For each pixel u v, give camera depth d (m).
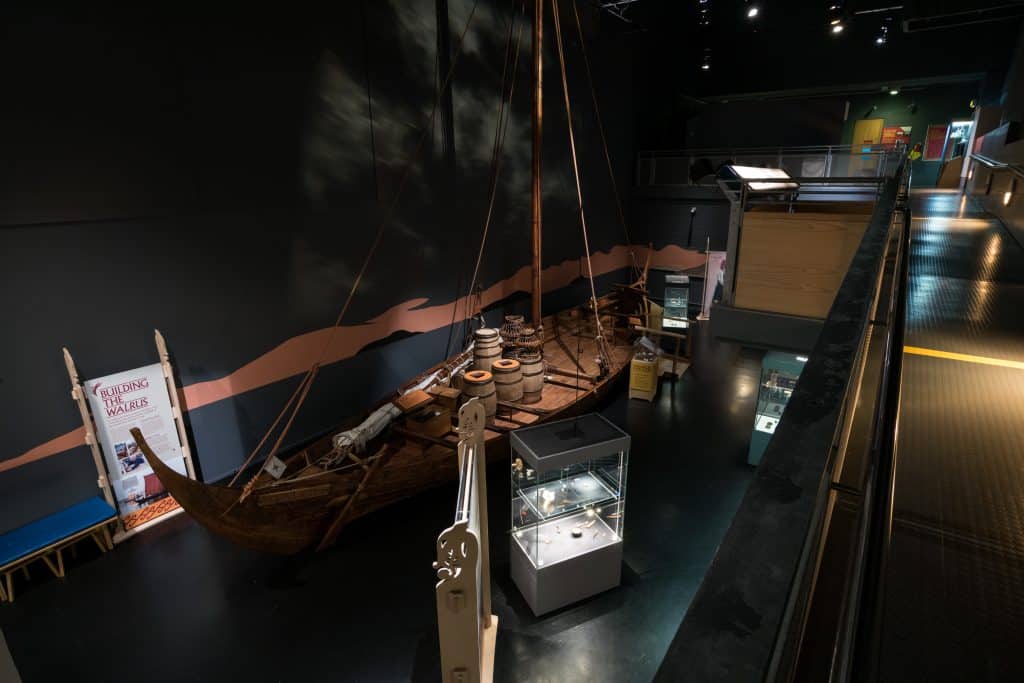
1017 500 1.21
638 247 19.25
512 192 13.13
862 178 5.06
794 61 19.36
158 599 6.29
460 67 11.09
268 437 8.79
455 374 10.59
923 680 0.82
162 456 7.44
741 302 5.05
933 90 19.88
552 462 5.69
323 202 9.02
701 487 8.38
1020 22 15.20
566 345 13.55
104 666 5.43
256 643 5.72
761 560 0.49
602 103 16.14
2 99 5.86
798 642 0.47
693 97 21.33
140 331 7.18
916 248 4.24
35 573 6.65
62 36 6.15
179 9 7.01
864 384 1.65
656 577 6.61
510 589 6.46
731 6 18.95
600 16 15.45
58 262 6.43
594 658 5.55
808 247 4.64
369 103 9.45
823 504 0.57
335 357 9.62
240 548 7.13
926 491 1.26
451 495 8.40
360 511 7.39
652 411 10.99
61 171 6.32
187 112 7.25
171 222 7.28
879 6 15.33
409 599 6.33
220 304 7.93
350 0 8.88
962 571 1.01
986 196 7.45
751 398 11.57
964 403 1.69
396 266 10.46
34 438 6.50
